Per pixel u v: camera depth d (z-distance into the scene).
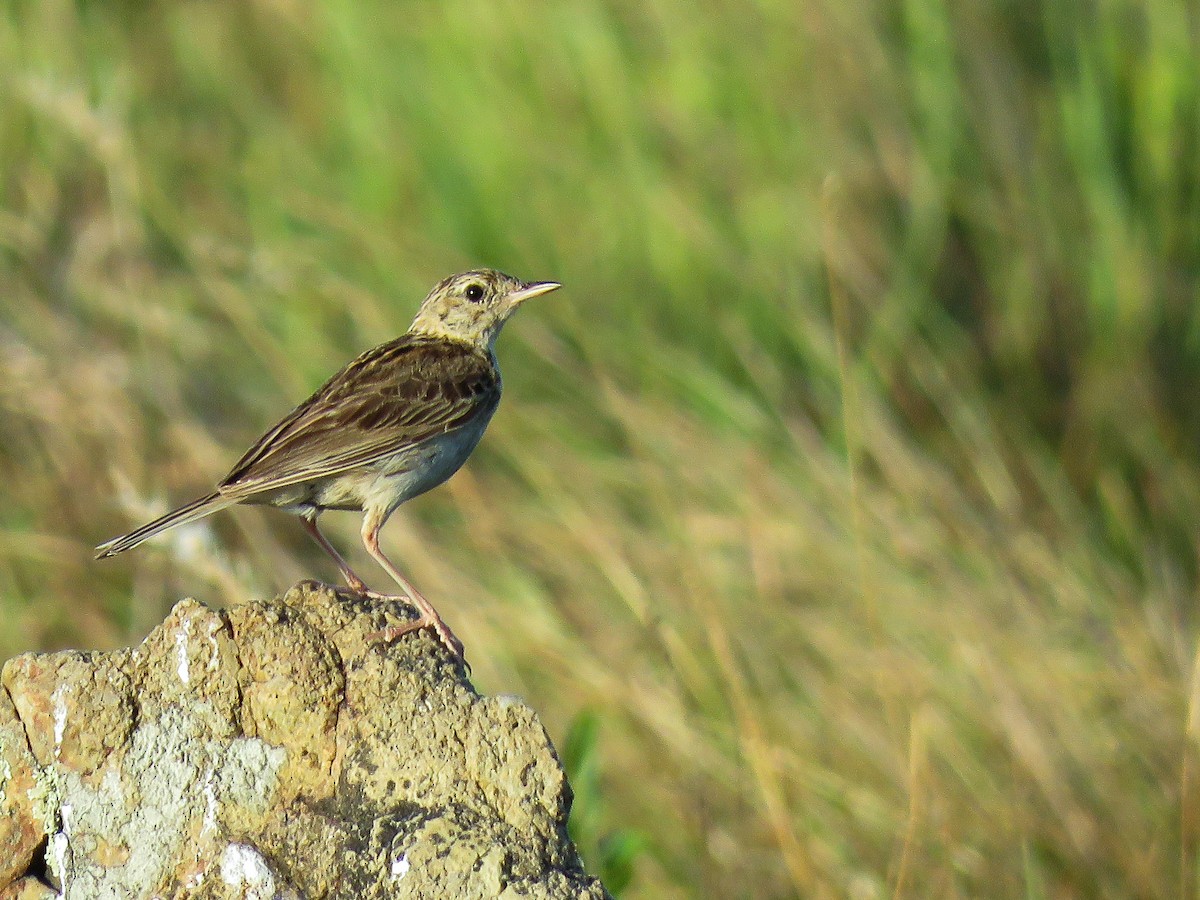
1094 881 10.12
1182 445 14.48
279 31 18.78
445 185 16.16
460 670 6.57
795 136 15.68
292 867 6.25
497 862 6.04
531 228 15.79
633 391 14.04
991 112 15.85
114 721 6.34
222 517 12.64
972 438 13.64
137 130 17.20
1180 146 15.66
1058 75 15.92
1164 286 15.17
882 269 15.05
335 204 16.22
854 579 11.58
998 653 11.14
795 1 16.03
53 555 12.57
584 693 11.05
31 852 6.36
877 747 10.78
